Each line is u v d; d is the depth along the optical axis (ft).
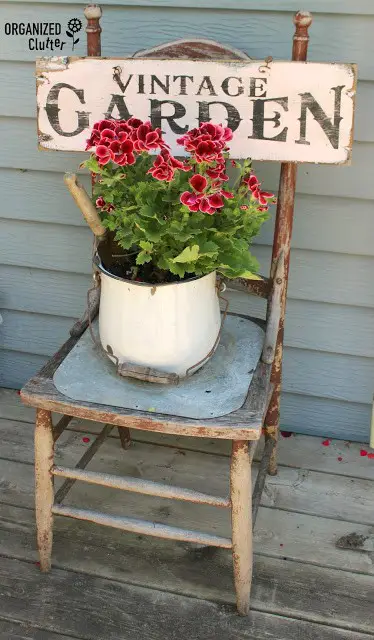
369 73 5.67
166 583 5.62
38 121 5.41
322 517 6.23
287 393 7.09
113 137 4.54
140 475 6.66
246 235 4.93
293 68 4.89
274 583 5.62
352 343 6.68
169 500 6.39
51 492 5.36
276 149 5.15
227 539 5.12
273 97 5.00
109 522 5.28
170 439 7.08
